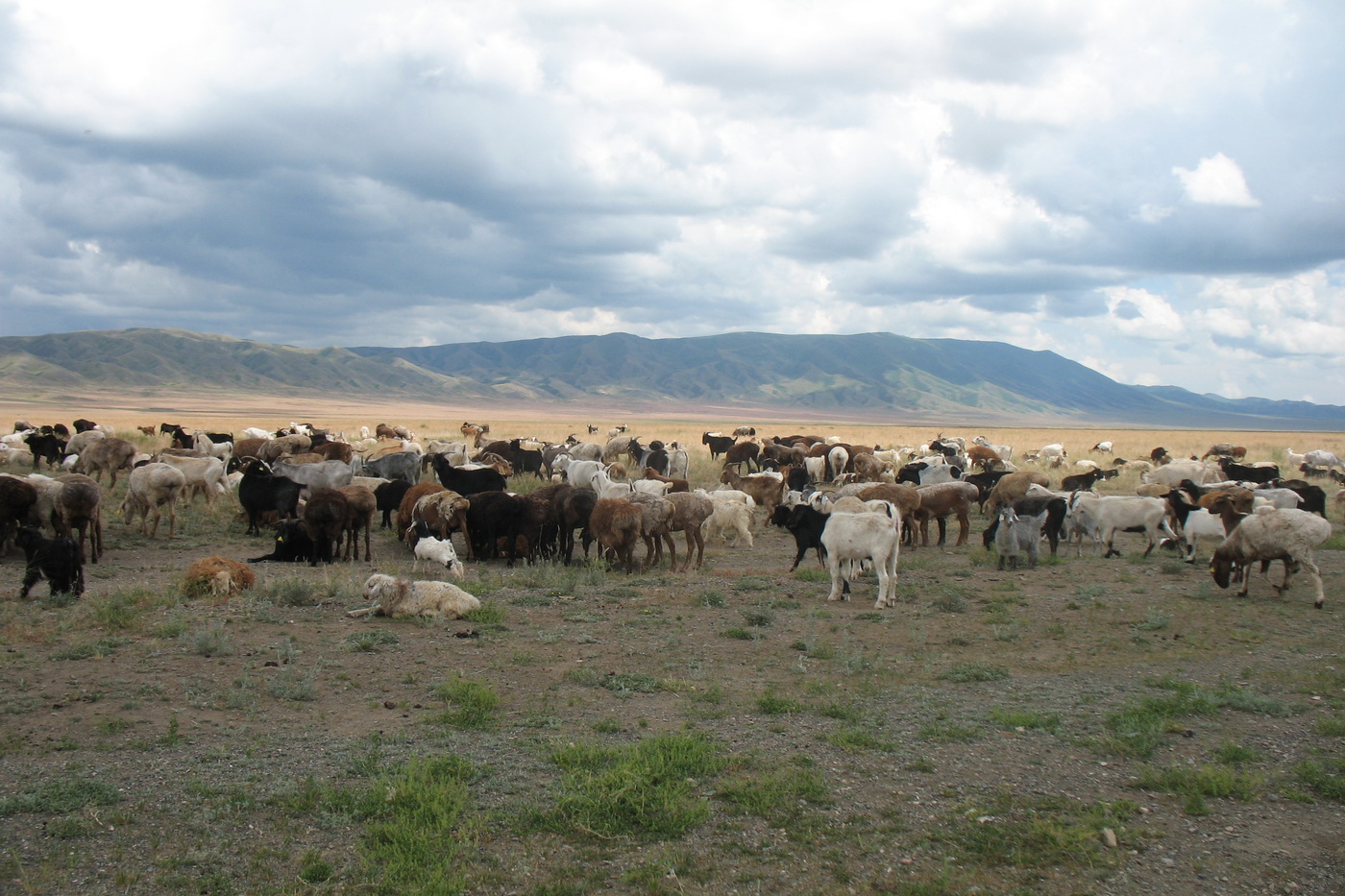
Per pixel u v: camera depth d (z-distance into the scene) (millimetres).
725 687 9141
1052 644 11039
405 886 5113
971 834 5855
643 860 5516
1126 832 5879
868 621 12180
